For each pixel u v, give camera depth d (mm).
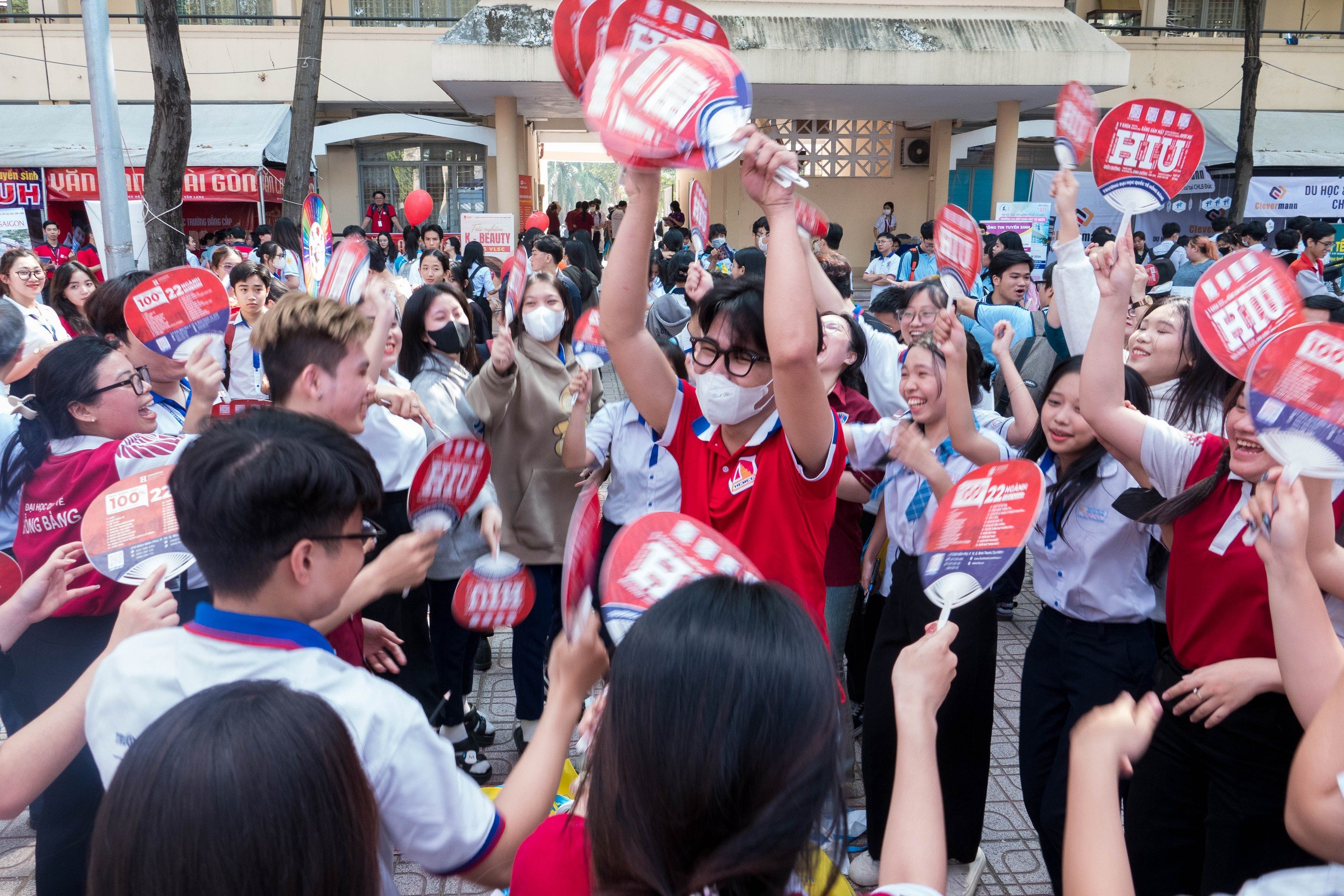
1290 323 1808
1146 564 2377
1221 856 1953
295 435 1349
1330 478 1473
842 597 3107
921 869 1105
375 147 16906
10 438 2371
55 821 2012
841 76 13352
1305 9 17344
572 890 1146
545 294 3432
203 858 934
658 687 955
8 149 13336
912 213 18422
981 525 1630
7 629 1690
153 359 2719
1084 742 1194
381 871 1361
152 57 5891
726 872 910
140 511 1748
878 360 3803
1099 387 2086
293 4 15719
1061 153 2695
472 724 3516
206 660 1293
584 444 3092
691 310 4652
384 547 2809
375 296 2719
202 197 13148
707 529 1486
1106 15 17047
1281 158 15430
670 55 1578
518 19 13133
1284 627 1482
